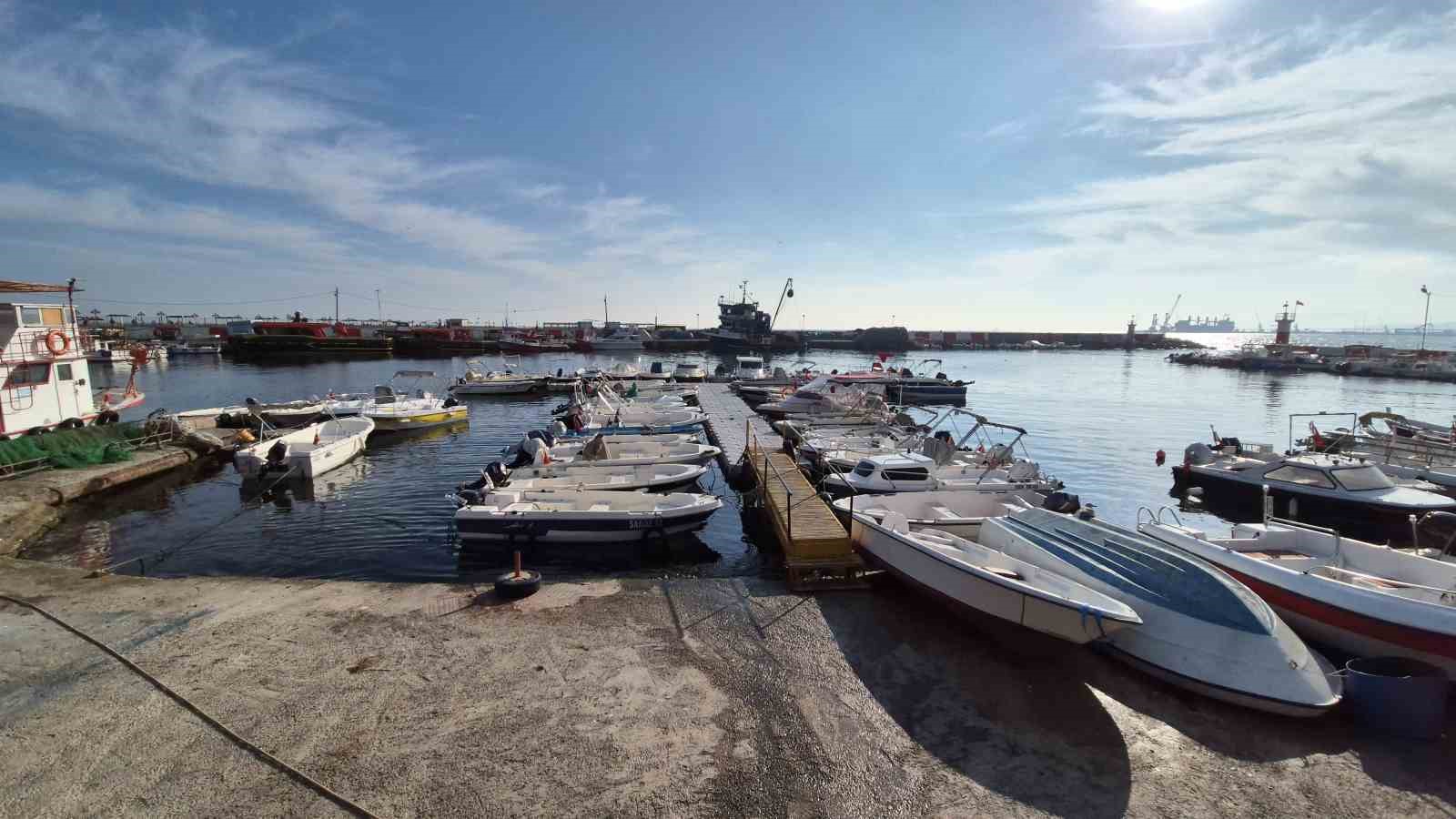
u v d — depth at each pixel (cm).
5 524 1352
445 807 479
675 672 677
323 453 1938
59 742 548
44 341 1984
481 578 1139
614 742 559
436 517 1513
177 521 1485
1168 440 2722
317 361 6869
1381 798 506
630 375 4316
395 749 545
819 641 759
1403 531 1423
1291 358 6738
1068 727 595
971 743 568
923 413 3488
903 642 758
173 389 4422
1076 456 2400
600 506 1335
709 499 1315
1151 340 12550
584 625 786
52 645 723
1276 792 512
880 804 490
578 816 473
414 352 7700
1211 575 698
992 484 1422
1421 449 1869
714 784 508
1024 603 699
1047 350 11506
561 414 2866
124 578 951
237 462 1802
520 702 617
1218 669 634
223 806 476
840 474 1338
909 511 1204
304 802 482
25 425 1911
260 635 752
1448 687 638
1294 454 1791
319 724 577
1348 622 720
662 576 1152
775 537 1345
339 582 928
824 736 574
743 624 798
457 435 2689
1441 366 5616
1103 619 636
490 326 12925
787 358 8244
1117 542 809
